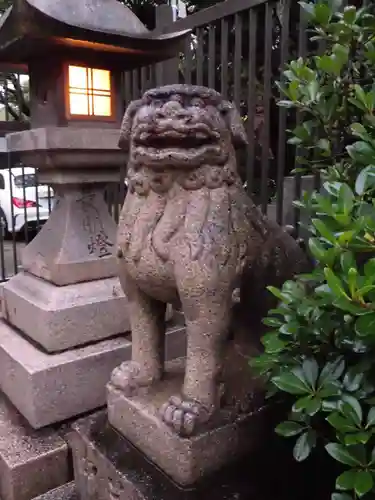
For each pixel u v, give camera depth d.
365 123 1.17
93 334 1.81
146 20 3.90
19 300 1.90
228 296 1.24
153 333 1.43
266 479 1.28
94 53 1.68
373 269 0.85
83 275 1.85
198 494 1.20
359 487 0.86
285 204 2.31
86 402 1.74
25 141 1.78
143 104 1.21
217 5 2.27
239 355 1.55
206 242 1.19
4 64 1.84
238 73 2.25
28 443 1.65
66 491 1.60
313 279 1.04
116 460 1.32
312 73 1.32
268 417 1.37
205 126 1.15
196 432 1.24
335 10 1.31
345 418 0.94
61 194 1.92
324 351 1.13
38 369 1.62
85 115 1.75
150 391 1.41
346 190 0.95
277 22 2.69
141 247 1.27
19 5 1.42
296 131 1.40
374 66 1.25
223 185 1.25
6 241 5.64
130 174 1.32
